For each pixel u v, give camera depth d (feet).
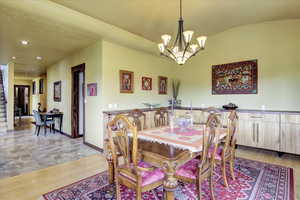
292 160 10.88
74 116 16.65
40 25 9.99
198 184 5.77
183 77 17.99
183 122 8.93
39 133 18.84
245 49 13.92
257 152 12.45
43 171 9.21
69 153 12.10
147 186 5.53
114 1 9.30
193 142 6.71
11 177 8.54
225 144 7.31
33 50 15.30
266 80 13.01
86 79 14.33
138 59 15.07
